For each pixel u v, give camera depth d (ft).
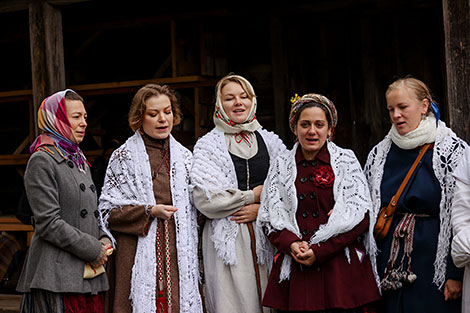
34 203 7.95
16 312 13.99
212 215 8.94
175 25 17.20
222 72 17.40
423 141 8.15
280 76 16.71
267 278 8.98
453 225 7.57
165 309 8.63
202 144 9.45
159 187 9.01
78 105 8.55
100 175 12.73
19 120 20.36
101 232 8.71
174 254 8.87
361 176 8.55
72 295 8.07
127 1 18.07
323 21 16.39
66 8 18.38
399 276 7.94
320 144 8.56
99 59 19.94
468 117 10.47
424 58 15.64
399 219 8.24
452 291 7.68
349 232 8.09
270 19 16.78
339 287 7.97
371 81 16.01
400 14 15.75
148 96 9.04
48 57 14.23
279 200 8.66
